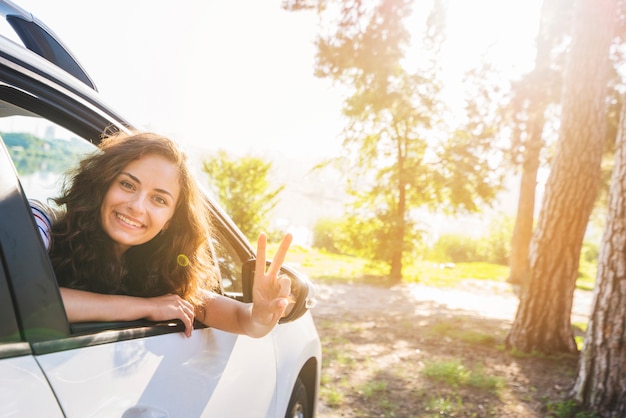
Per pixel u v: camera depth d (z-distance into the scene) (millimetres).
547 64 18094
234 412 1986
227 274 2490
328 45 16875
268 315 1883
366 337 8828
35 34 2033
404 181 18047
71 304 1494
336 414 5234
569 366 7246
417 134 18000
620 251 5262
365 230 18750
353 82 17484
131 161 1761
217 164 18281
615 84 17094
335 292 14641
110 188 1753
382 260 18688
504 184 19328
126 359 1482
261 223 18812
